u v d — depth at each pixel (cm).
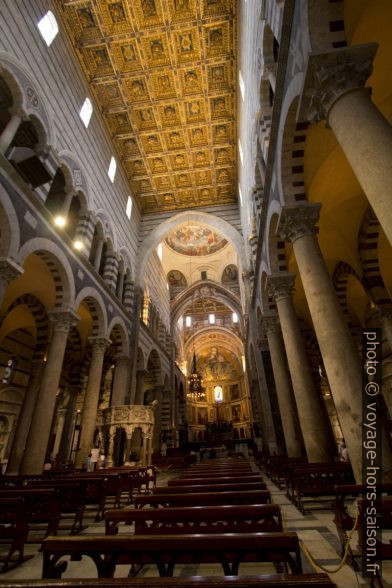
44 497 452
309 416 757
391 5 586
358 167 396
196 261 3222
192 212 2220
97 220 1438
